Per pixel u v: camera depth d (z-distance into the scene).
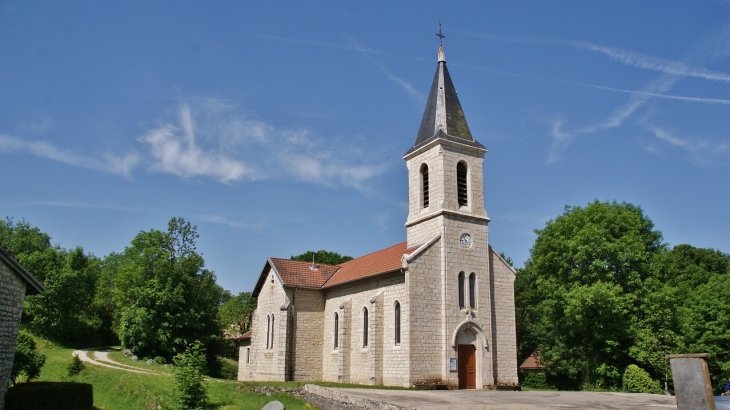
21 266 23.47
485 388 36.34
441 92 41.41
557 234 49.31
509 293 40.41
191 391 27.34
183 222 67.38
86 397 27.05
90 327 73.81
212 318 73.56
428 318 35.72
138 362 52.16
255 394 32.62
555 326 51.44
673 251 71.75
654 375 42.94
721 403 15.91
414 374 34.38
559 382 54.25
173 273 63.28
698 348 49.12
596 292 40.84
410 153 41.44
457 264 37.41
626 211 46.81
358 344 40.44
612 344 42.34
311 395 29.73
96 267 88.81
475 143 40.44
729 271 65.25
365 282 40.78
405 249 40.44
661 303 42.31
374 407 23.27
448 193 38.41
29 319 64.88
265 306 49.25
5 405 22.66
